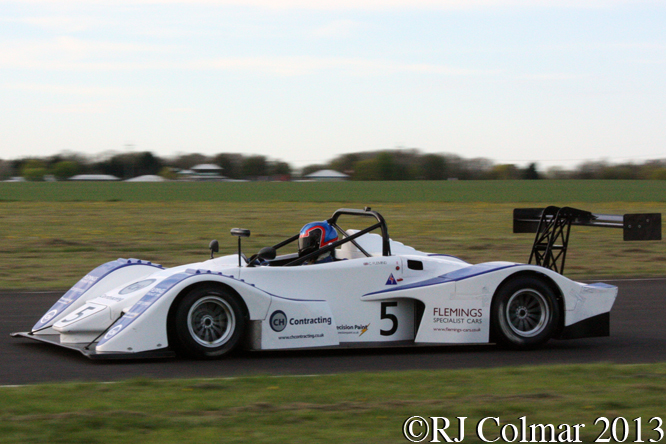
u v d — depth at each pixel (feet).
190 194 389.39
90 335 49.47
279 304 48.98
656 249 140.05
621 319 68.64
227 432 31.07
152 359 47.96
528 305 54.08
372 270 52.70
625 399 36.99
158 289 47.50
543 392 38.37
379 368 46.68
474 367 47.50
